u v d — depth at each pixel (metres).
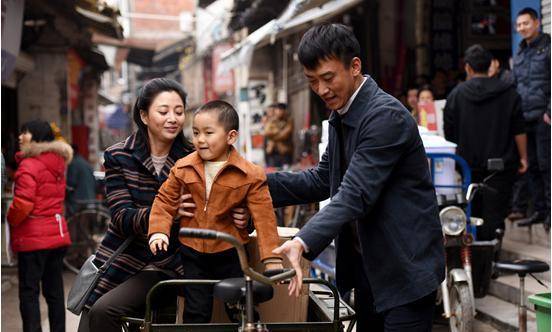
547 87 7.21
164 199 3.25
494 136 6.50
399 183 3.07
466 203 5.59
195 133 3.18
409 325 3.06
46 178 5.64
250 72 17.91
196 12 29.14
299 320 3.56
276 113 12.99
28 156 5.59
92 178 10.62
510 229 8.12
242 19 16.42
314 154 12.78
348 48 2.98
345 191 2.91
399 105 3.04
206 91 27.09
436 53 12.08
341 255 3.46
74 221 10.41
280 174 3.64
